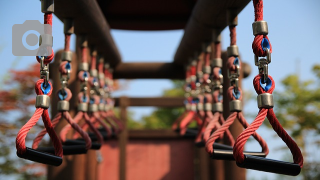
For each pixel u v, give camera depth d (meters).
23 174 7.80
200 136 2.12
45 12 1.28
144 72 3.58
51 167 2.54
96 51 2.48
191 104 2.75
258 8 1.14
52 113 2.60
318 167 11.58
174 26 3.19
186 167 3.70
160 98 3.72
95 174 2.86
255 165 1.12
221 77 1.79
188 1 3.00
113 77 3.65
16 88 8.09
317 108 11.89
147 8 3.06
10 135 7.77
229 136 1.60
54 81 2.63
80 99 1.93
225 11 1.71
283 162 1.12
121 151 3.56
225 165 2.53
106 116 2.67
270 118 1.12
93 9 1.87
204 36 2.19
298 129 11.77
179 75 3.62
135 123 14.99
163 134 3.71
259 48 1.11
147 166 3.70
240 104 1.43
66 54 1.68
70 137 2.52
